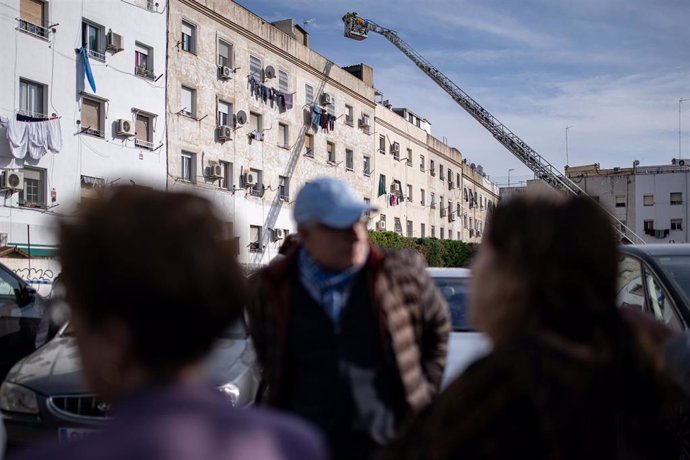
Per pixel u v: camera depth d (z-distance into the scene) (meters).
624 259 5.46
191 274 1.05
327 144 40.91
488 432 1.24
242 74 32.81
